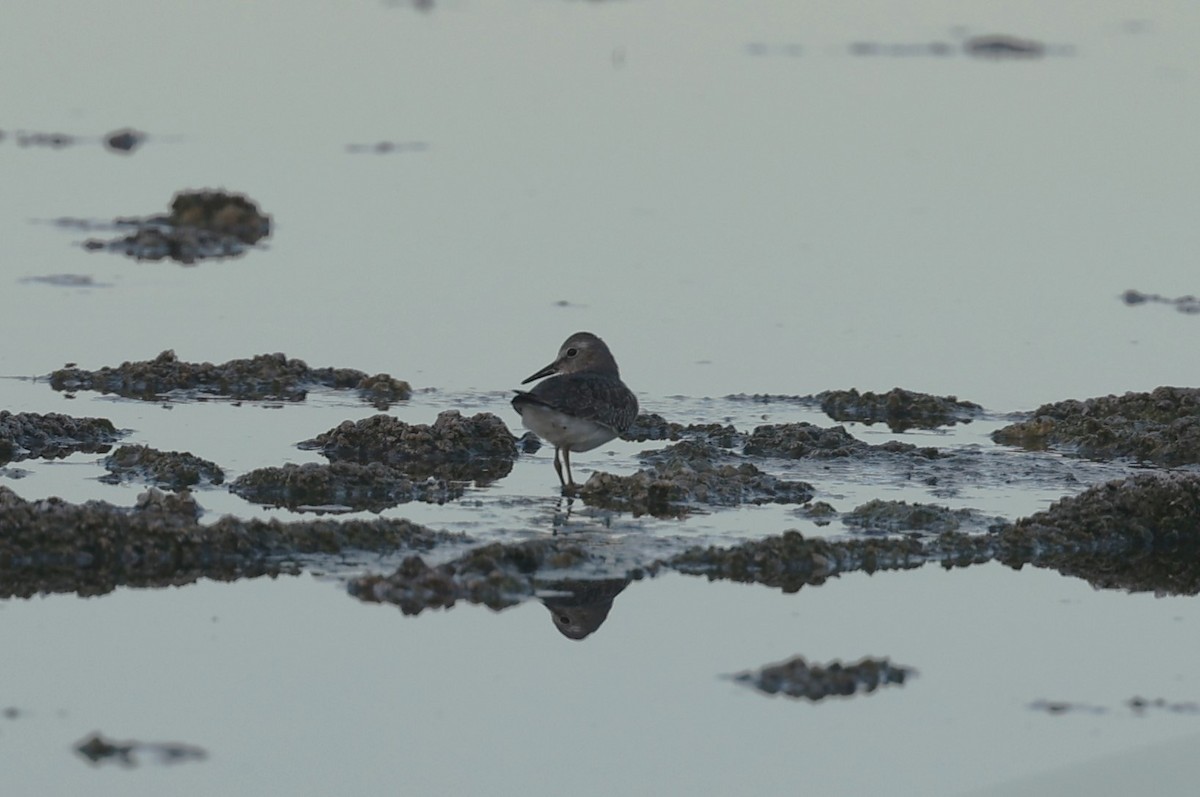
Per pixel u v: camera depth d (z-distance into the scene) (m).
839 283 25.45
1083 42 48.94
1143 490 15.71
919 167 33.34
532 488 16.77
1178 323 23.66
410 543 14.72
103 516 14.29
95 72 40.38
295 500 16.06
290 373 20.45
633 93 40.16
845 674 12.23
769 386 20.88
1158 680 12.35
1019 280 25.72
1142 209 30.09
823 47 47.44
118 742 11.03
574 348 18.64
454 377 20.83
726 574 14.40
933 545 15.10
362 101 38.56
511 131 35.97
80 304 23.45
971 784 10.66
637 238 27.81
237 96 38.69
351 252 26.78
